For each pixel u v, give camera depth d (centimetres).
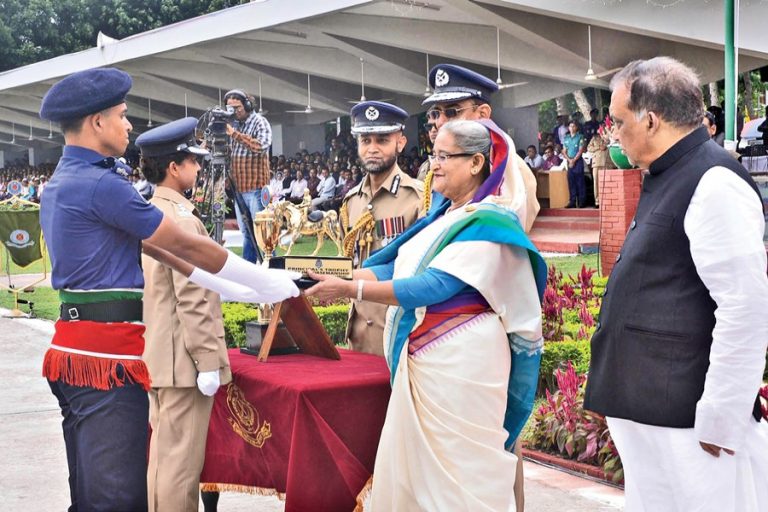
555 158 2009
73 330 318
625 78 288
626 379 288
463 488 322
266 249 429
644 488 292
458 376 325
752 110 2038
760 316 261
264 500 486
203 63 2783
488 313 330
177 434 381
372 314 430
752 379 263
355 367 384
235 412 388
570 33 1789
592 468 498
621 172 1133
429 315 332
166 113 3634
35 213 1258
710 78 1752
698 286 276
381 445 337
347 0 1730
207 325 374
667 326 279
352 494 356
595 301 799
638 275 286
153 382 376
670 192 280
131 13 4203
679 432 279
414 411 329
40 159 4897
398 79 2505
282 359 405
